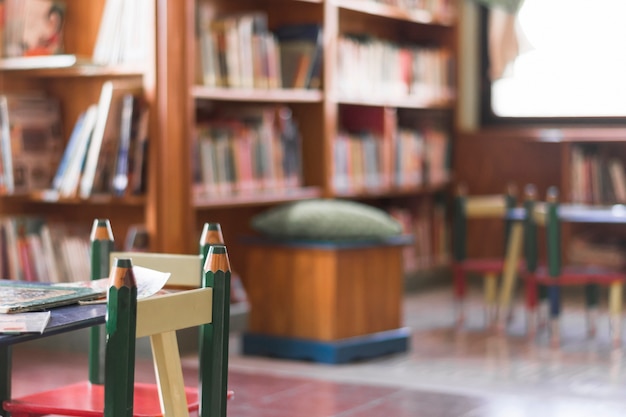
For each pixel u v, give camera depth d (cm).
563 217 598
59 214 550
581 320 645
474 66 823
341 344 514
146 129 507
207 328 245
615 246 741
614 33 780
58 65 502
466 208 636
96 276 307
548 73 798
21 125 516
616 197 753
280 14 637
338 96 646
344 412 413
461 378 481
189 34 516
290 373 490
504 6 779
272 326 534
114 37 515
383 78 698
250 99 575
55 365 491
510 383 470
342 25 712
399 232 547
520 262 644
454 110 796
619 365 514
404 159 727
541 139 755
